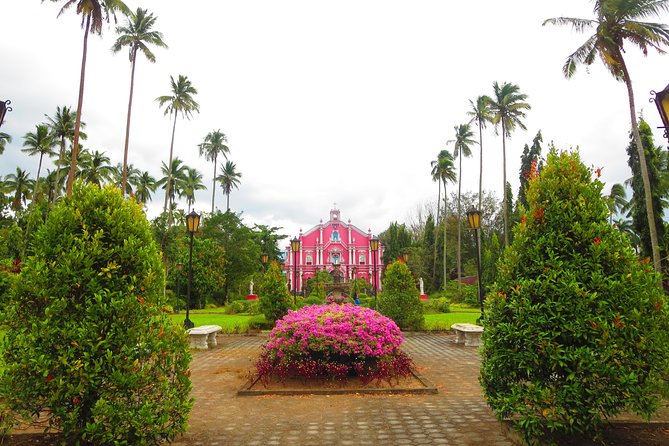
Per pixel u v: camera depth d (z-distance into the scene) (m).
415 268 46.25
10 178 38.28
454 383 6.72
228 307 22.38
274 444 4.06
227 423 4.71
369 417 4.91
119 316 3.47
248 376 7.05
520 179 32.91
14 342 3.38
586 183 4.15
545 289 3.73
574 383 3.49
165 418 3.44
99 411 3.20
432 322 15.83
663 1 15.58
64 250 3.58
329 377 6.41
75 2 18.05
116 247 3.67
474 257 48.34
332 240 59.53
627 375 3.36
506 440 4.10
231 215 33.50
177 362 3.73
